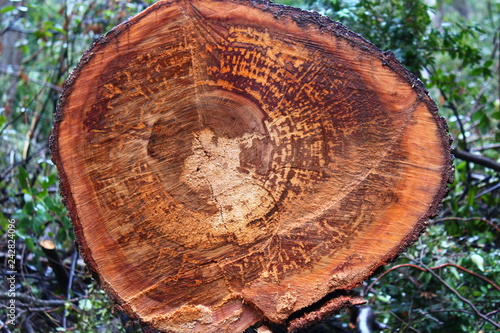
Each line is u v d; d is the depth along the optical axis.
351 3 1.14
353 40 0.72
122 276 0.74
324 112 0.74
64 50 1.55
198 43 0.72
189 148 0.74
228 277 0.75
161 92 0.72
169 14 0.71
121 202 0.73
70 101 0.71
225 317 0.75
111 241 0.73
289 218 0.75
